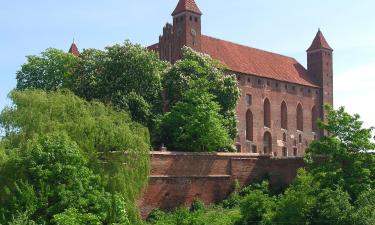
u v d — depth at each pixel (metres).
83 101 48.28
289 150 112.75
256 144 105.25
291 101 114.69
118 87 70.50
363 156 51.75
